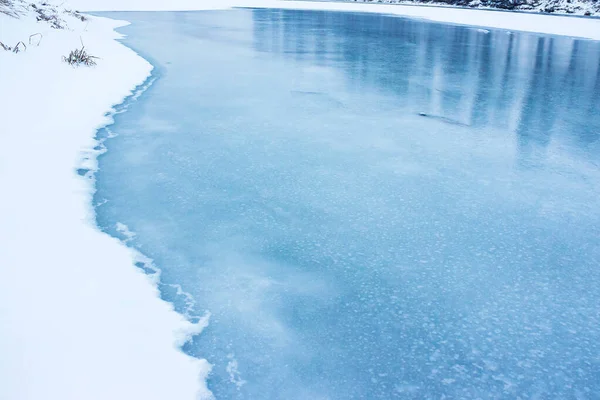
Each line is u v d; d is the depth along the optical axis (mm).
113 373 2389
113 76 9234
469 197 4621
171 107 7629
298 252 3656
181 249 3662
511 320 2934
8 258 3275
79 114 6770
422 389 2426
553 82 10695
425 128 6852
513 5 39781
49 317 2744
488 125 7066
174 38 17094
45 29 11125
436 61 13430
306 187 4781
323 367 2562
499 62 13539
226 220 4113
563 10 35406
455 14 33625
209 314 2957
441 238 3875
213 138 6180
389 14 33688
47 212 4035
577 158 5742
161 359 2543
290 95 8680
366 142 6172
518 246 3764
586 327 2877
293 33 20234
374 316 2965
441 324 2898
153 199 4469
